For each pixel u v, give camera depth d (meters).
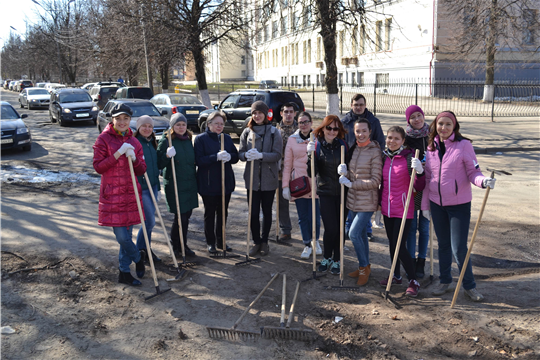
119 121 3.91
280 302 3.98
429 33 26.80
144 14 18.16
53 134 15.95
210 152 4.94
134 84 31.75
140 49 21.62
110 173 3.95
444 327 3.53
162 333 3.46
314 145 4.47
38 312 3.73
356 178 4.24
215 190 4.98
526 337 3.35
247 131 5.14
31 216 6.28
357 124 4.20
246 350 3.26
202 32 18.28
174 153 4.58
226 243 5.59
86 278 4.41
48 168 10.00
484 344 3.29
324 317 3.71
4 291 4.07
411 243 4.47
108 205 3.97
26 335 3.38
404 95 27.11
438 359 3.14
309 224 5.12
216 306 3.91
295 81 44.69
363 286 4.34
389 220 4.23
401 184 4.07
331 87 12.88
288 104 5.64
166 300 4.01
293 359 3.16
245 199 7.63
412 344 3.31
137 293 4.14
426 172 4.07
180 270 4.60
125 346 3.27
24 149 12.27
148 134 4.55
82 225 5.97
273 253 5.26
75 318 3.66
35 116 23.47
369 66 32.69
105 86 23.41
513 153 11.63
